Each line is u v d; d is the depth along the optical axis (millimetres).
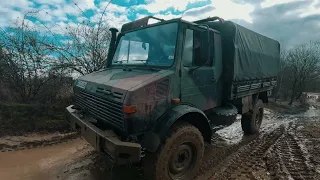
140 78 3043
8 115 5359
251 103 5707
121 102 2713
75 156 4262
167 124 2936
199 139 3363
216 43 4059
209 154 4594
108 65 4520
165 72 3160
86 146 4758
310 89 23625
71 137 5230
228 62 4246
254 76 5270
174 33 3348
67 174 3592
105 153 2857
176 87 3244
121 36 4430
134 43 4012
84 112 3742
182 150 3209
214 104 4156
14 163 3936
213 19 4375
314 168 3824
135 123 2756
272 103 15305
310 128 7242
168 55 3352
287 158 4316
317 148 4898
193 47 3559
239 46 4383
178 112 3061
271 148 4934
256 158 4391
